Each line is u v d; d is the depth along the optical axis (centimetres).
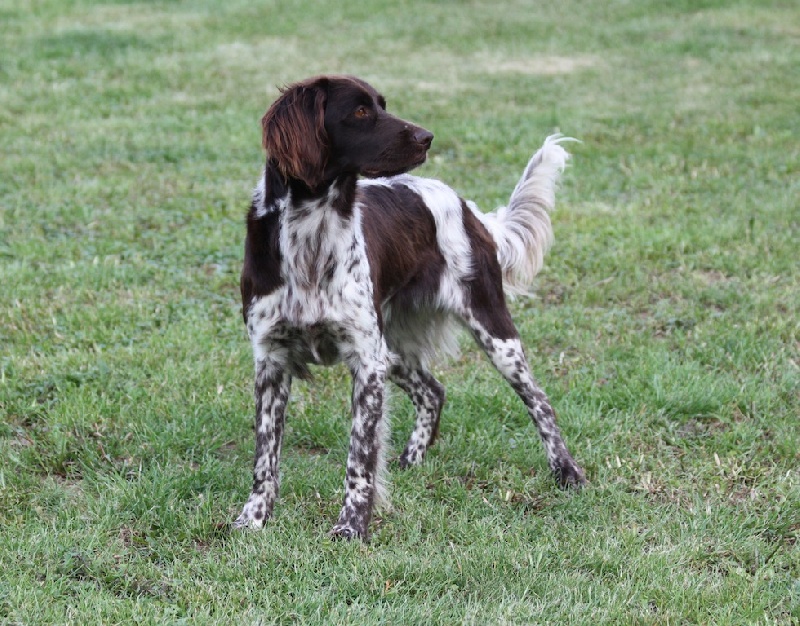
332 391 1103
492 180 1842
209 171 1872
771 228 1599
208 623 698
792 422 1025
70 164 1894
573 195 1770
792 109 2345
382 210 918
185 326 1230
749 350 1172
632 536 823
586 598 745
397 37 3212
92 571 765
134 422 1002
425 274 953
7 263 1417
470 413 1057
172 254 1468
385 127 804
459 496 896
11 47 2881
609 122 2259
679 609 726
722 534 830
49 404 1041
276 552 784
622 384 1098
